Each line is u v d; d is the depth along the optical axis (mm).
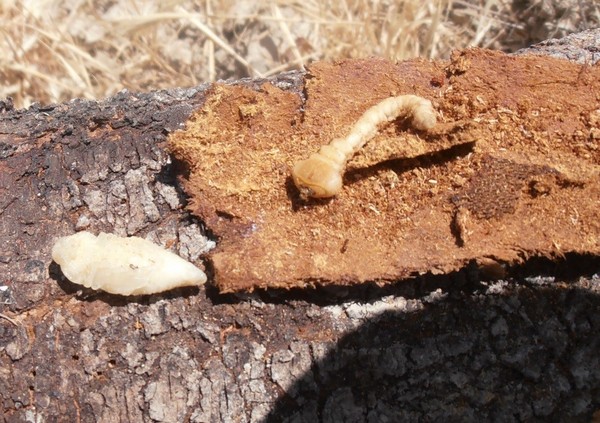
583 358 205
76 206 214
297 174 207
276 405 205
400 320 207
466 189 207
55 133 220
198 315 207
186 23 360
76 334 207
